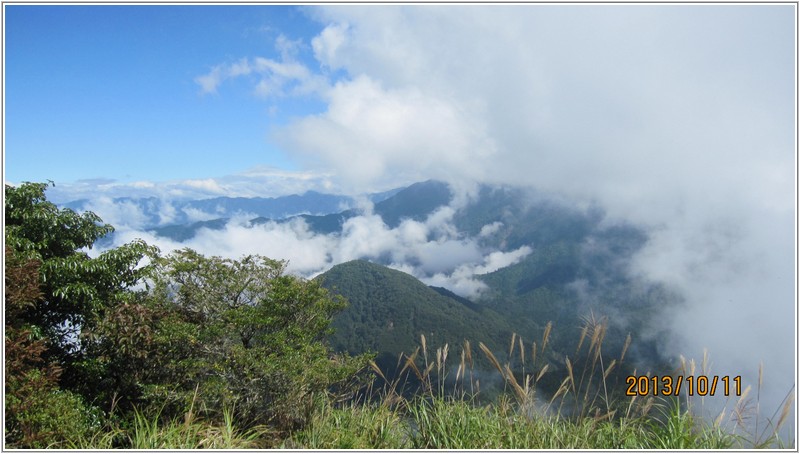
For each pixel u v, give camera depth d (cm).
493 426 389
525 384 396
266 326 685
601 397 387
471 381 412
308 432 449
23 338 471
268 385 578
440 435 388
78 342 679
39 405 475
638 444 367
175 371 644
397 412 440
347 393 590
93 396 651
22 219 678
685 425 362
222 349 649
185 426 395
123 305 645
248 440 405
